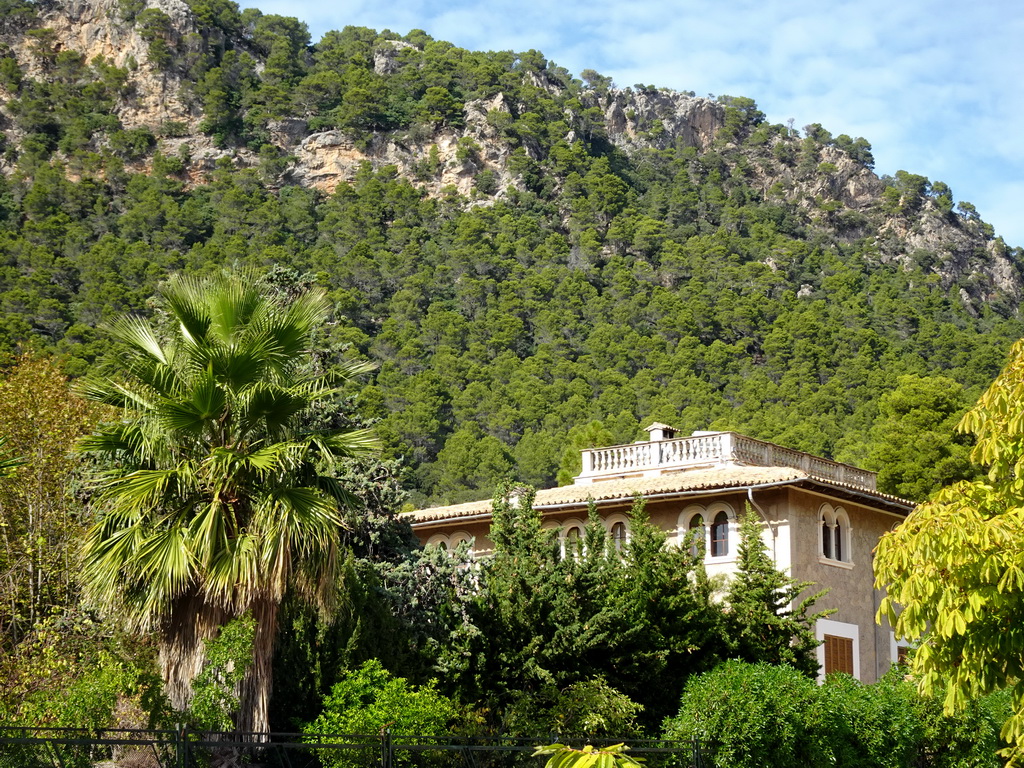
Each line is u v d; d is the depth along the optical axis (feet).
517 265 596.70
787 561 93.97
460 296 552.00
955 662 44.45
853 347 483.92
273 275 97.96
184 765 42.24
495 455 361.51
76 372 301.02
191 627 57.00
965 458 160.76
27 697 59.67
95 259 479.00
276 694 67.26
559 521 103.24
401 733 58.03
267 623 56.49
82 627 70.69
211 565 54.90
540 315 519.60
